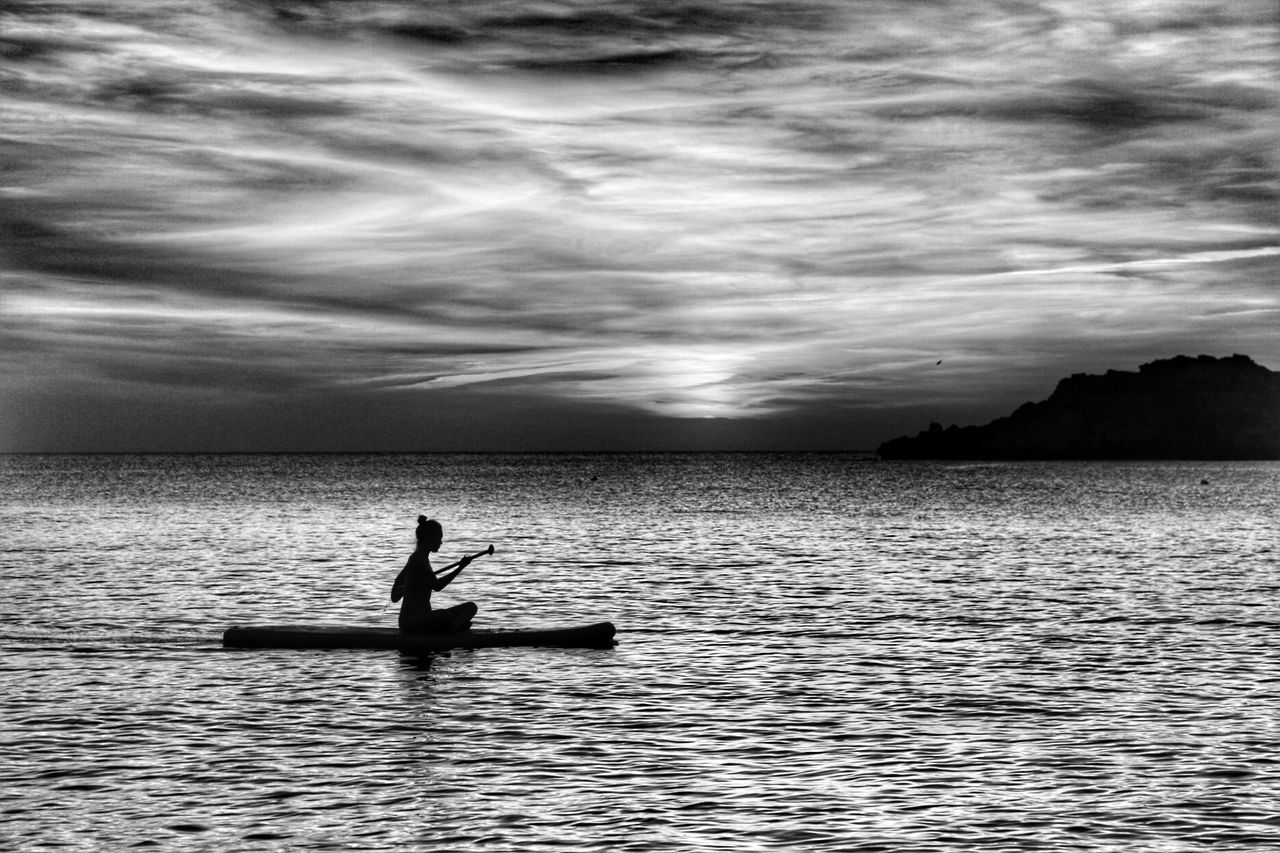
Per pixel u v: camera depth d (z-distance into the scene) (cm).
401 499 9769
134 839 1252
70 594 3272
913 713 1806
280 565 4188
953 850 1221
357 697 1909
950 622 2731
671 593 3334
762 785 1435
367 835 1264
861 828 1284
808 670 2145
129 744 1616
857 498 9650
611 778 1466
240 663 2184
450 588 3478
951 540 5256
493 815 1327
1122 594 3275
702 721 1752
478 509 8112
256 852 1217
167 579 3688
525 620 2755
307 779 1460
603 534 5703
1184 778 1466
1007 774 1482
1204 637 2520
